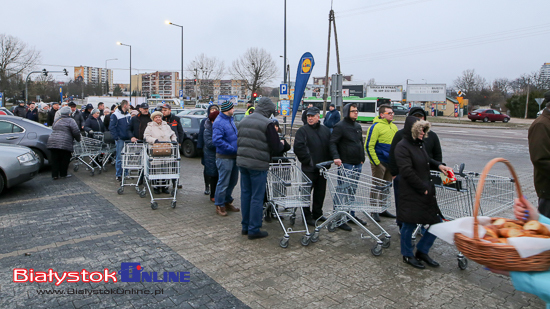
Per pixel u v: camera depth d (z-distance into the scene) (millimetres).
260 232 5074
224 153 5797
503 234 2473
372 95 60281
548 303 2217
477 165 12344
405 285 3779
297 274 3982
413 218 4023
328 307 3322
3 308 3203
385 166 5977
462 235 2467
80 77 69562
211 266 4133
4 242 4715
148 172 6594
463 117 55938
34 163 7441
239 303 3361
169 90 142000
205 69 53906
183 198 7195
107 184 8289
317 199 5660
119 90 91562
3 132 9148
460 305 3402
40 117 19953
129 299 3396
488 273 4109
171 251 4531
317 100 44750
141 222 5609
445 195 4480
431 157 5051
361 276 3967
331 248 4773
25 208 6242
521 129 30516
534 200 7633
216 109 6633
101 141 9820
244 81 53344
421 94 51875
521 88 64250
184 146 13039
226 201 6320
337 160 5148
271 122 4801
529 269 2178
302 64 8320
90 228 5285
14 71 48750
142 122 8047
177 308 3256
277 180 5086
